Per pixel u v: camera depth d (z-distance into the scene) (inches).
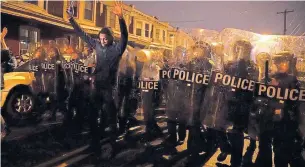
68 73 120.4
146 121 110.1
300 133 91.2
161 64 107.1
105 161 103.3
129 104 111.9
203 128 102.0
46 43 126.0
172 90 105.6
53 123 120.3
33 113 122.2
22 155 107.7
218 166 99.1
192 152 103.7
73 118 118.0
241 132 96.4
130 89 111.3
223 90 97.7
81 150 111.1
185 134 105.2
